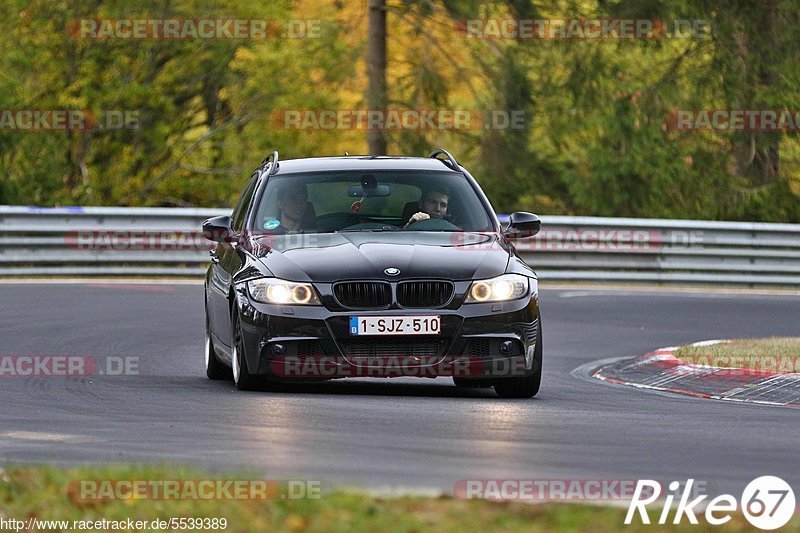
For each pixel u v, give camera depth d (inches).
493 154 4256.9
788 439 954.7
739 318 2129.7
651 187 4547.2
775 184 4525.1
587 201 4547.2
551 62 4443.9
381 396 1175.0
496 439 917.8
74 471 733.9
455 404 1114.1
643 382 1407.5
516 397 1197.7
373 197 1288.1
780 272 2819.9
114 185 4650.6
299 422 987.3
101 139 4638.3
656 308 2247.8
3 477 719.7
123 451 854.5
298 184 1309.1
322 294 1135.0
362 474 772.6
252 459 823.7
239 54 4591.5
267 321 1139.3
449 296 1138.0
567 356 1642.5
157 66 4630.9
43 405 1098.1
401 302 1133.7
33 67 4426.7
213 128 4781.0
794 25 4419.3
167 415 1029.2
